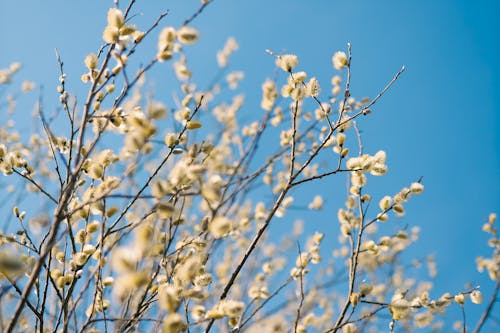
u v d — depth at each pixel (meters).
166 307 0.74
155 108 0.79
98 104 0.85
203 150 0.87
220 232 0.77
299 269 0.95
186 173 0.78
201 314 0.83
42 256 0.76
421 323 0.93
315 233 0.98
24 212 0.88
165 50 0.81
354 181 0.95
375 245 0.93
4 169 0.88
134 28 0.81
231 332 0.87
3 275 0.77
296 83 0.92
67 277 0.86
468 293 0.92
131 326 0.82
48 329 0.93
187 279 0.78
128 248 0.72
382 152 0.91
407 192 0.94
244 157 1.02
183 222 0.84
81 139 0.78
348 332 0.91
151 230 0.72
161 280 0.84
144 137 0.79
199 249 0.85
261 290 0.95
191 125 0.86
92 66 0.85
